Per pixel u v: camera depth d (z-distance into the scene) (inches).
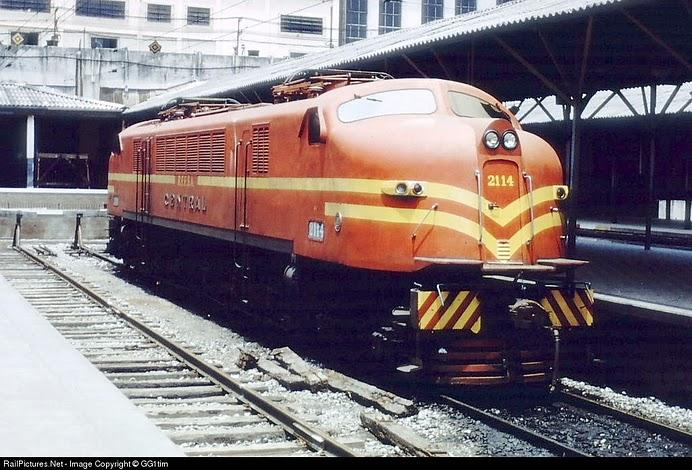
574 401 405.7
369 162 415.2
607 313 463.8
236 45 2287.2
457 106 441.7
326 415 372.8
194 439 329.1
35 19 2167.8
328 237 442.9
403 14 2158.0
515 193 406.3
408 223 401.4
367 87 452.1
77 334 551.8
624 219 1023.6
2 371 365.4
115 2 2222.0
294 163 483.5
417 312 388.2
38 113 1406.3
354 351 463.2
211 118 623.8
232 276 595.5
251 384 422.0
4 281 695.7
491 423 367.9
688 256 707.4
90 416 300.0
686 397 406.3
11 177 1614.2
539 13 465.1
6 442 268.7
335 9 2357.3
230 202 575.8
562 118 889.5
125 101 1841.8
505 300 404.2
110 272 893.8
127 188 832.9
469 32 513.7
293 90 514.6
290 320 501.4
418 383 420.2
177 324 601.0
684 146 926.4
